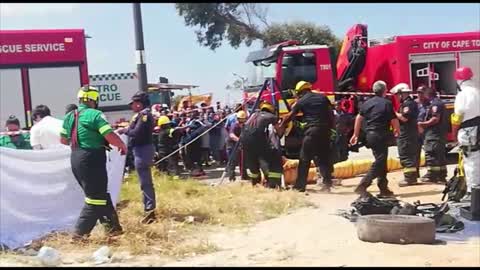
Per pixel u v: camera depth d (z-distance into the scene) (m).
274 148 10.66
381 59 17.08
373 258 6.06
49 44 13.67
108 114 19.08
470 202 7.96
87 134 7.08
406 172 11.12
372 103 9.98
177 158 14.23
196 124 14.97
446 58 16.44
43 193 7.45
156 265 6.09
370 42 17.52
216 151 17.00
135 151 8.20
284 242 6.98
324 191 10.70
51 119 8.70
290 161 11.73
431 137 11.39
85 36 13.99
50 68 13.66
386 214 7.72
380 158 9.91
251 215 8.58
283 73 16.06
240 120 13.16
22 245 7.01
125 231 7.32
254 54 17.08
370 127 9.95
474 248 6.45
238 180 12.49
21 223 7.23
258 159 10.76
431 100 11.63
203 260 6.27
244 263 6.06
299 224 7.98
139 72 14.27
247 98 15.41
